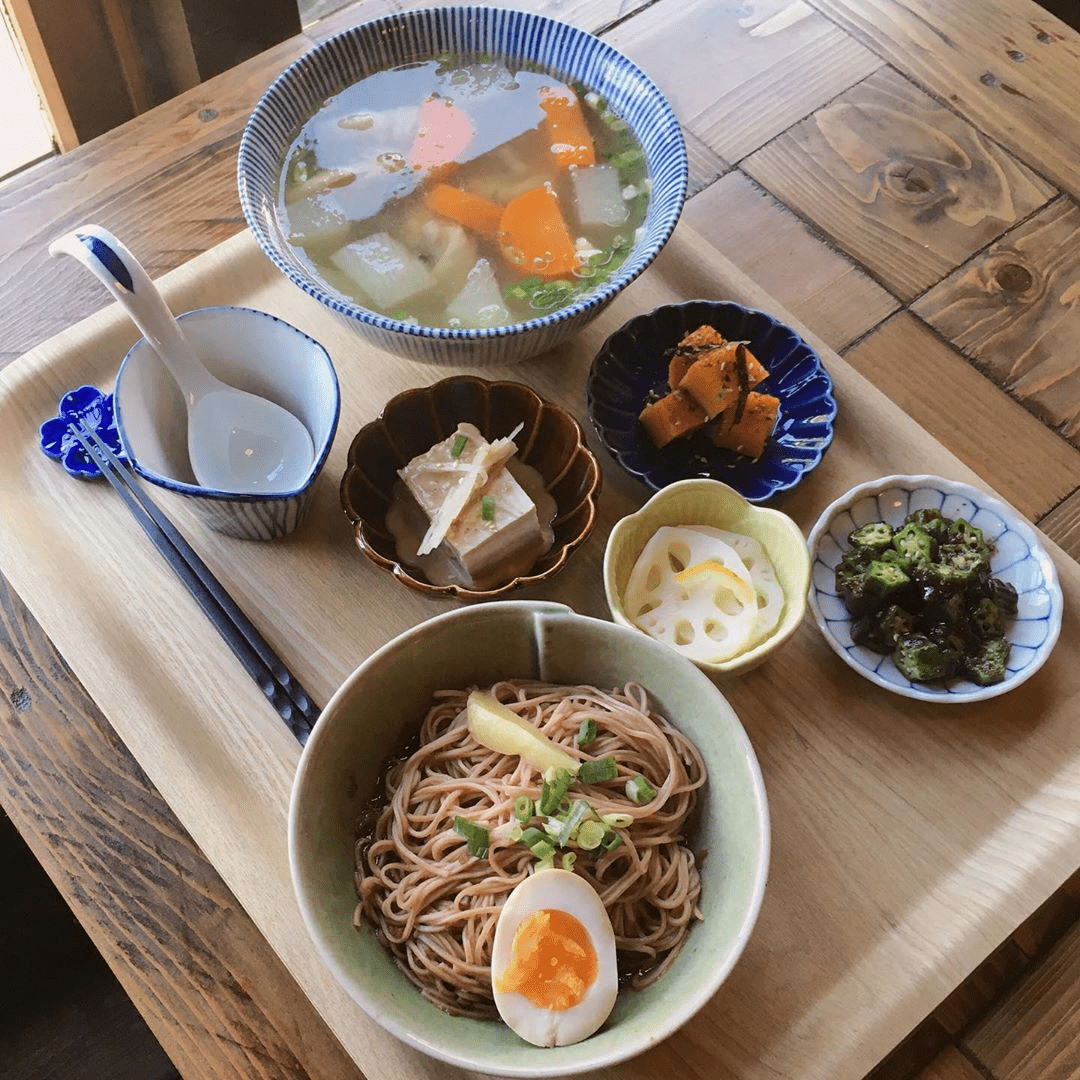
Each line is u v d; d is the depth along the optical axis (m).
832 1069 0.42
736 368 0.52
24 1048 0.58
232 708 0.49
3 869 0.60
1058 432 0.60
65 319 0.61
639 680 0.46
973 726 0.49
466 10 0.56
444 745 0.46
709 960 0.39
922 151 0.67
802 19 0.71
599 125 0.58
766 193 0.66
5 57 0.76
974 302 0.63
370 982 0.38
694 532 0.51
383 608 0.52
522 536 0.51
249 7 0.80
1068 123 0.68
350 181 0.57
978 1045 0.47
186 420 0.54
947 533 0.52
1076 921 0.49
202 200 0.64
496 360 0.52
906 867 0.46
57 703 0.52
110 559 0.52
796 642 0.51
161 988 0.46
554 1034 0.39
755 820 0.40
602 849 0.43
